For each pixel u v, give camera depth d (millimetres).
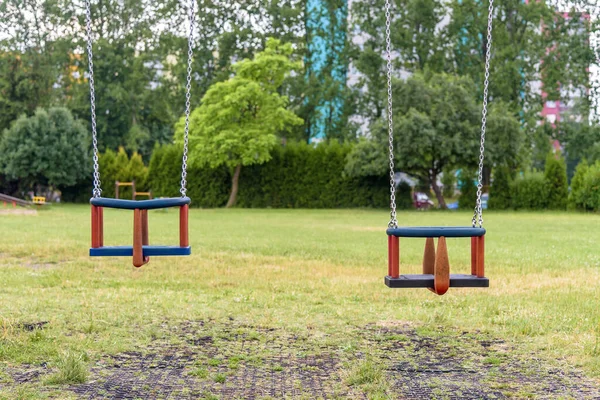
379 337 6504
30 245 14227
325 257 12734
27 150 41719
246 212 34250
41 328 6695
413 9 43438
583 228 21797
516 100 42844
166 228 21094
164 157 41969
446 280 5855
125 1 51281
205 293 8805
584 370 5469
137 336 6480
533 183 36344
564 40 43344
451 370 5469
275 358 5777
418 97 35750
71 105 50750
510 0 42656
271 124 39125
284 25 48031
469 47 43781
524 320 7145
